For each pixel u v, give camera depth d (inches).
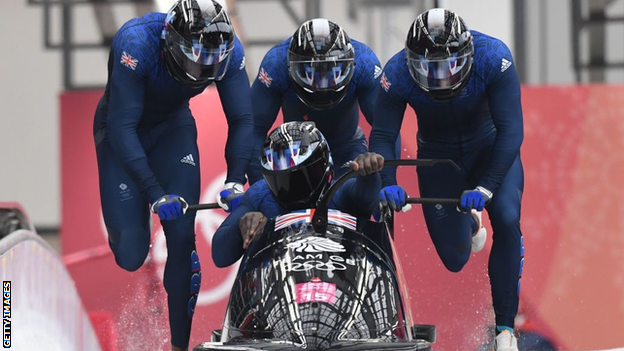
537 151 1408.7
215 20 752.3
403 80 834.8
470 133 881.5
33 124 2065.7
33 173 2063.2
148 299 1333.7
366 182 646.5
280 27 2074.3
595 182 1402.6
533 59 1926.7
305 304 552.4
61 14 2047.2
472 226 1091.3
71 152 1454.2
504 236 814.5
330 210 645.9
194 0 760.3
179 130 854.5
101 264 1348.4
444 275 1328.7
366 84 918.4
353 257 593.0
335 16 2098.9
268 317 557.9
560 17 1919.3
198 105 1416.1
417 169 946.7
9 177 2060.8
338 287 565.0
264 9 2073.1
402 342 530.9
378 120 849.5
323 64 807.1
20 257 598.5
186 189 834.2
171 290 818.2
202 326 1312.7
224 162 1397.6
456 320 1315.2
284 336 542.3
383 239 641.6
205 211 1360.7
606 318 1350.9
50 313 649.0
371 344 520.1
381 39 2114.9
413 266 1330.0
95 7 2026.3
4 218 614.2
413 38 786.2
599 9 1898.4
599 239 1380.4
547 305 1349.7
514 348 795.4
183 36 749.3
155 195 763.4
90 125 1466.5
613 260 1371.8
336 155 971.9
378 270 595.8
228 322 586.9
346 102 921.5
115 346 1185.4
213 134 1407.5
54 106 2069.4
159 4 1515.7
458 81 792.3
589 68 1921.8
